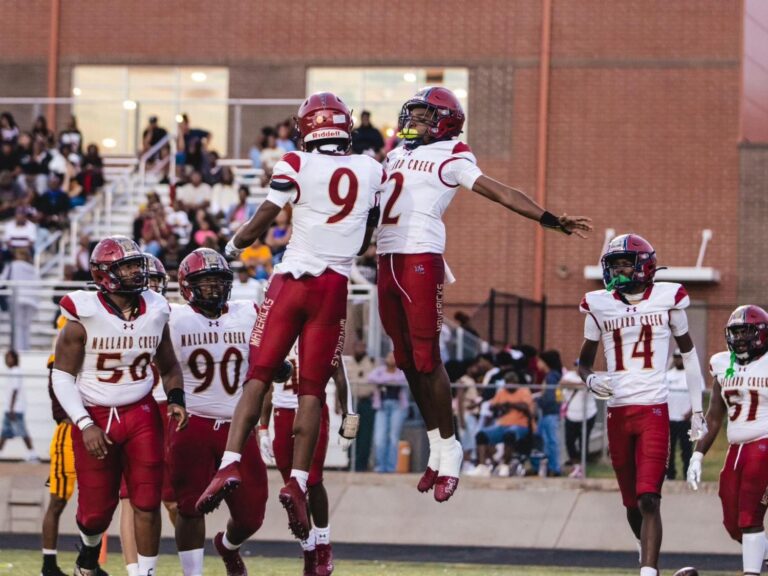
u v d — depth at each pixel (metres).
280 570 33.22
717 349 68.81
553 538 42.28
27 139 62.84
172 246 54.25
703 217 70.00
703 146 70.25
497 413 44.34
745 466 27.16
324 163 21.08
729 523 27.61
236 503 25.14
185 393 24.83
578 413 43.91
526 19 71.69
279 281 21.22
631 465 26.88
